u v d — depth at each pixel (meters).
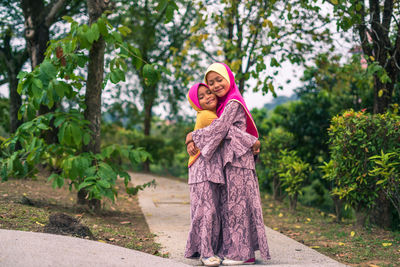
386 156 4.40
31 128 4.84
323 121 9.65
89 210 5.31
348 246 4.31
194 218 3.36
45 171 8.56
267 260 3.52
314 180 9.48
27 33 8.99
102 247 2.94
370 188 5.14
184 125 17.66
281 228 5.48
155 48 13.31
